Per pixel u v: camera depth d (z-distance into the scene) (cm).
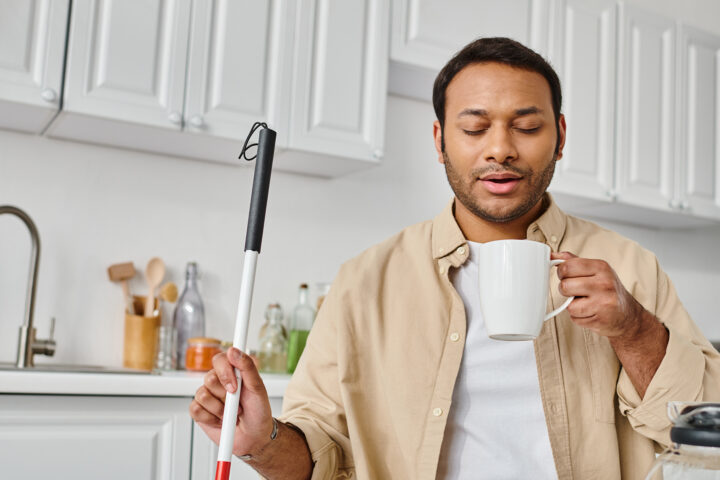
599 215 315
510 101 98
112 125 208
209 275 242
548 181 102
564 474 100
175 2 210
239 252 248
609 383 103
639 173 290
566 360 104
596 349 104
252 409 82
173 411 179
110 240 229
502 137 98
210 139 217
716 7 354
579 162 274
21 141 220
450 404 104
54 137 224
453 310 108
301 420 105
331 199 264
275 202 255
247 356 77
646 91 296
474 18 256
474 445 103
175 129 207
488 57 101
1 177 217
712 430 53
